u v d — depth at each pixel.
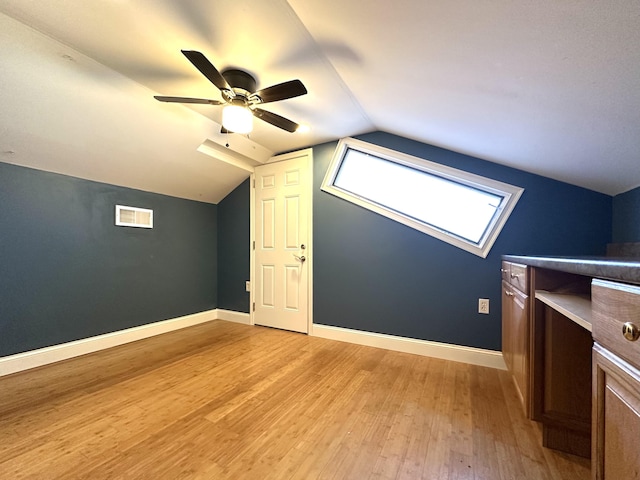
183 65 1.66
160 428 1.41
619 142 1.25
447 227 2.43
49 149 2.06
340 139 2.79
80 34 1.41
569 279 1.21
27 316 2.12
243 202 3.49
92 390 1.78
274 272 3.22
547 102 1.18
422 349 2.39
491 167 2.19
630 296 0.54
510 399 1.68
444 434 1.37
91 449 1.25
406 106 1.82
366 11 1.06
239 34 1.38
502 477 1.11
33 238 2.15
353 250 2.72
